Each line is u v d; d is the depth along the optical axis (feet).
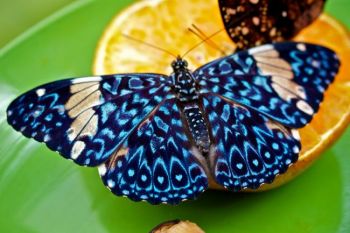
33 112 0.96
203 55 1.12
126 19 1.14
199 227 1.03
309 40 1.13
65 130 0.97
